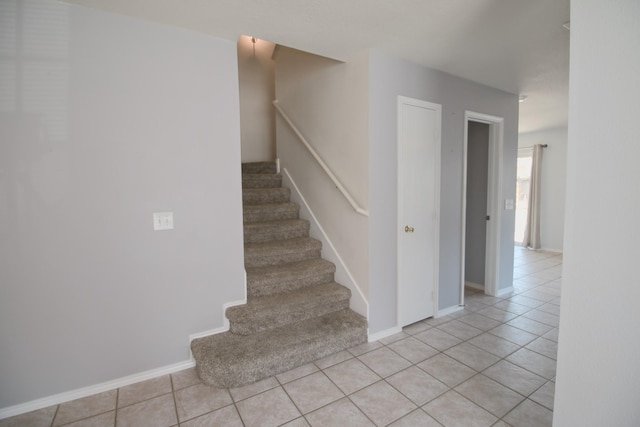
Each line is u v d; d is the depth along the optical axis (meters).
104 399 1.87
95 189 1.86
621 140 1.07
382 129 2.49
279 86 3.73
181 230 2.12
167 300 2.11
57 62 1.74
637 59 1.03
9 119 1.66
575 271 1.21
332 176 2.73
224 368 1.95
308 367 2.20
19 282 1.72
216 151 2.21
